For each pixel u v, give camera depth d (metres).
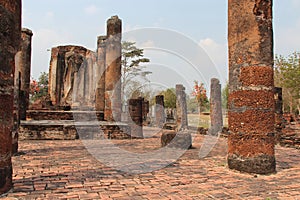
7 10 4.77
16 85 9.14
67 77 21.44
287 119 18.30
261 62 6.75
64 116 16.73
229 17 7.26
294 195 4.89
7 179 4.82
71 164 7.52
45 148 10.88
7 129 4.78
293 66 29.70
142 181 5.77
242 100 6.79
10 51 4.83
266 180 5.98
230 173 6.58
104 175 6.26
